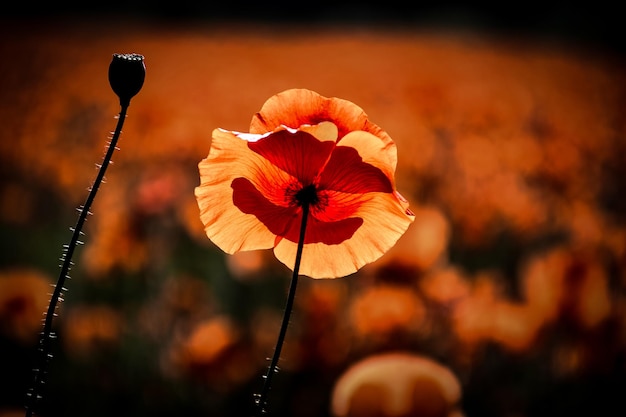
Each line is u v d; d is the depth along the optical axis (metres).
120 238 1.67
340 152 0.69
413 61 7.23
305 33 12.04
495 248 2.06
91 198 0.67
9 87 4.81
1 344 1.45
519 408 1.33
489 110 3.75
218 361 1.29
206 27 13.23
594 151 3.13
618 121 4.10
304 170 0.69
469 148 2.62
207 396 1.39
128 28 12.33
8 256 2.12
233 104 3.61
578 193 2.48
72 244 0.66
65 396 1.43
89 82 4.82
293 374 1.36
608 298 1.23
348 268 0.71
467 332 1.25
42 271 2.03
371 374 0.89
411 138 2.78
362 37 10.98
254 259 1.58
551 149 2.67
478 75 6.21
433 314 1.34
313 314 1.31
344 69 6.24
